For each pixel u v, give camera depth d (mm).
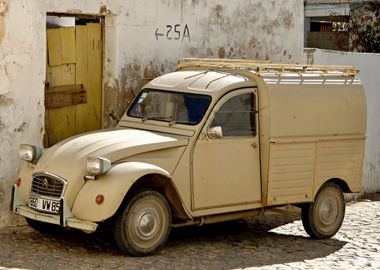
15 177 11195
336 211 12055
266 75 11148
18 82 11148
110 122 12414
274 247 11148
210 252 10539
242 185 10820
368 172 16984
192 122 10539
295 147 11266
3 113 11023
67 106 12188
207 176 10477
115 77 12320
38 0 11250
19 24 11086
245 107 10938
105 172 9617
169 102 10953
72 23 13258
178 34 13148
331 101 11695
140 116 11227
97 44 12445
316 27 27094
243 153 10828
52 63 11961
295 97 11266
